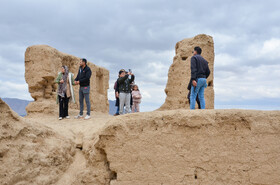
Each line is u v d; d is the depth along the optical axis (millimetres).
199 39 8055
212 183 3547
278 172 3488
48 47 8250
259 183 3490
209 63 8055
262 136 3586
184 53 8266
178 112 3830
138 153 3723
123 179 3703
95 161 4059
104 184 3941
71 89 7070
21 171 3691
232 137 3629
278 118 3637
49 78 8172
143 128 3777
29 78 8148
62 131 5145
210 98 8039
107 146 3822
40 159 3988
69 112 8250
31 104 7801
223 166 3576
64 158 4379
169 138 3713
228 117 3678
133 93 7926
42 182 3854
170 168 3639
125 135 3777
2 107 3936
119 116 3984
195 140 3674
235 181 3529
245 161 3557
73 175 4266
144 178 3662
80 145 4875
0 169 3484
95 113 9938
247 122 3639
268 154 3539
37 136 4305
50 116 7477
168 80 8500
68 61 9602
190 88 5105
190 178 3592
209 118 3699
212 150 3625
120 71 7156
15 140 3908
